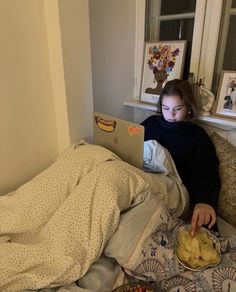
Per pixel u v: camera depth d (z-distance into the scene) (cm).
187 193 121
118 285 86
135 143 114
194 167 129
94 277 82
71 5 117
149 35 160
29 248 82
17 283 77
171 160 122
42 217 94
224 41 131
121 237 87
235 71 126
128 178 97
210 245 89
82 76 132
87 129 143
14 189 131
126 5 151
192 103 129
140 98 166
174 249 87
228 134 138
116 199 89
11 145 124
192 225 99
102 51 149
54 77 129
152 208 94
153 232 90
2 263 79
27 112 125
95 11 138
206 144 131
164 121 138
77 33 123
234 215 117
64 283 79
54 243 84
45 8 118
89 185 94
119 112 172
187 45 140
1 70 112
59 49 120
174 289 82
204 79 138
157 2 151
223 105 130
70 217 88
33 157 135
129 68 168
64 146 141
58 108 134
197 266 84
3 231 91
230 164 124
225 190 121
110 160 109
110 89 161
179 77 142
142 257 85
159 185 108
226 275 81
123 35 156
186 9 140
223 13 126
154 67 154
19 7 110
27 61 119
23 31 114
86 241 84
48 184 100
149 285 84
